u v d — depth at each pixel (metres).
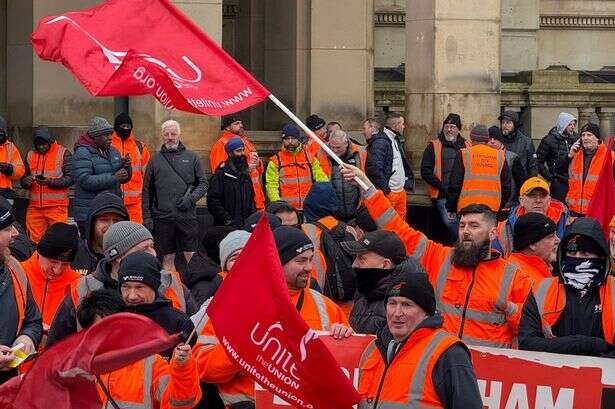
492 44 41.31
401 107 48.62
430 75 41.16
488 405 17.05
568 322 17.92
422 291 15.05
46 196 35.28
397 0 51.66
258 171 36.41
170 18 19.02
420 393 14.98
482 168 34.91
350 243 18.34
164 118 38.62
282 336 14.30
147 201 34.12
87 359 14.48
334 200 25.23
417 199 39.81
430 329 15.12
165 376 15.71
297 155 35.28
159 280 16.80
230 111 18.77
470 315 18.78
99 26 19.58
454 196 35.19
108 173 32.41
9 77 42.06
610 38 55.38
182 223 34.03
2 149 34.91
